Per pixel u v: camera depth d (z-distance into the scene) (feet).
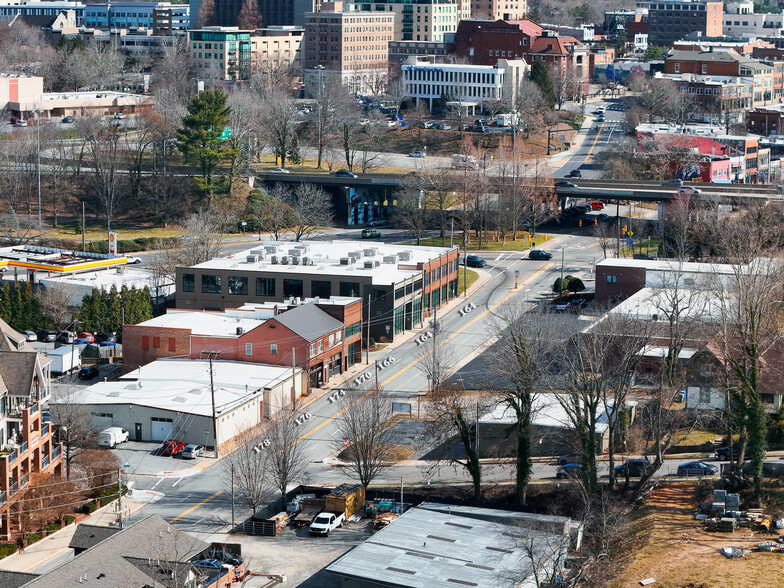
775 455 597.11
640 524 534.37
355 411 623.36
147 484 613.93
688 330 626.64
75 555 495.82
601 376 580.30
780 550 501.15
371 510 576.61
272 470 593.42
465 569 490.08
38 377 587.68
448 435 650.02
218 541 548.72
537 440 633.61
